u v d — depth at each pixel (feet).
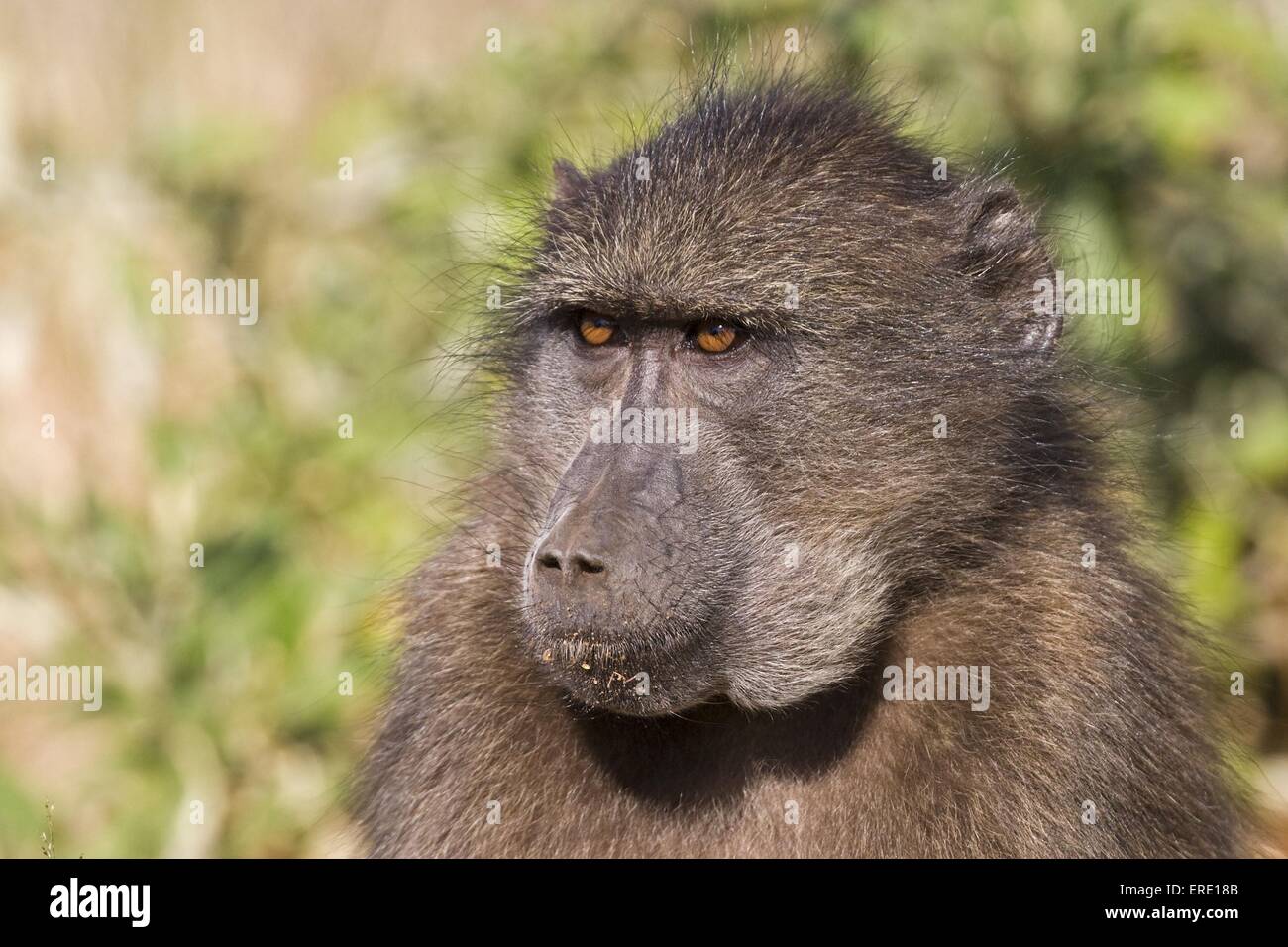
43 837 43.70
